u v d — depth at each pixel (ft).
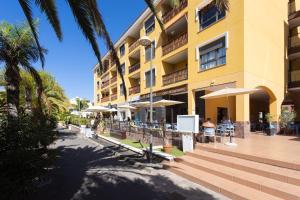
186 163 28.84
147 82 83.61
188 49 59.57
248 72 45.16
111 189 22.33
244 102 43.19
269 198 18.30
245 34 44.96
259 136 45.98
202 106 56.75
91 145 52.29
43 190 21.94
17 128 15.01
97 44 20.49
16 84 40.78
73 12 19.13
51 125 23.67
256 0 48.75
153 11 20.59
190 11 59.52
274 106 55.42
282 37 59.62
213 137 37.65
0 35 40.14
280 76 57.77
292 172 20.89
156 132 45.80
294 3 63.26
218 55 50.80
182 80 62.85
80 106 209.97
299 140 38.75
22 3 19.97
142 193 21.27
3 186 12.82
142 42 37.29
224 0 17.92
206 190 21.79
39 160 15.25
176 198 20.04
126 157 36.55
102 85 147.13
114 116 119.44
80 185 23.45
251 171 22.86
